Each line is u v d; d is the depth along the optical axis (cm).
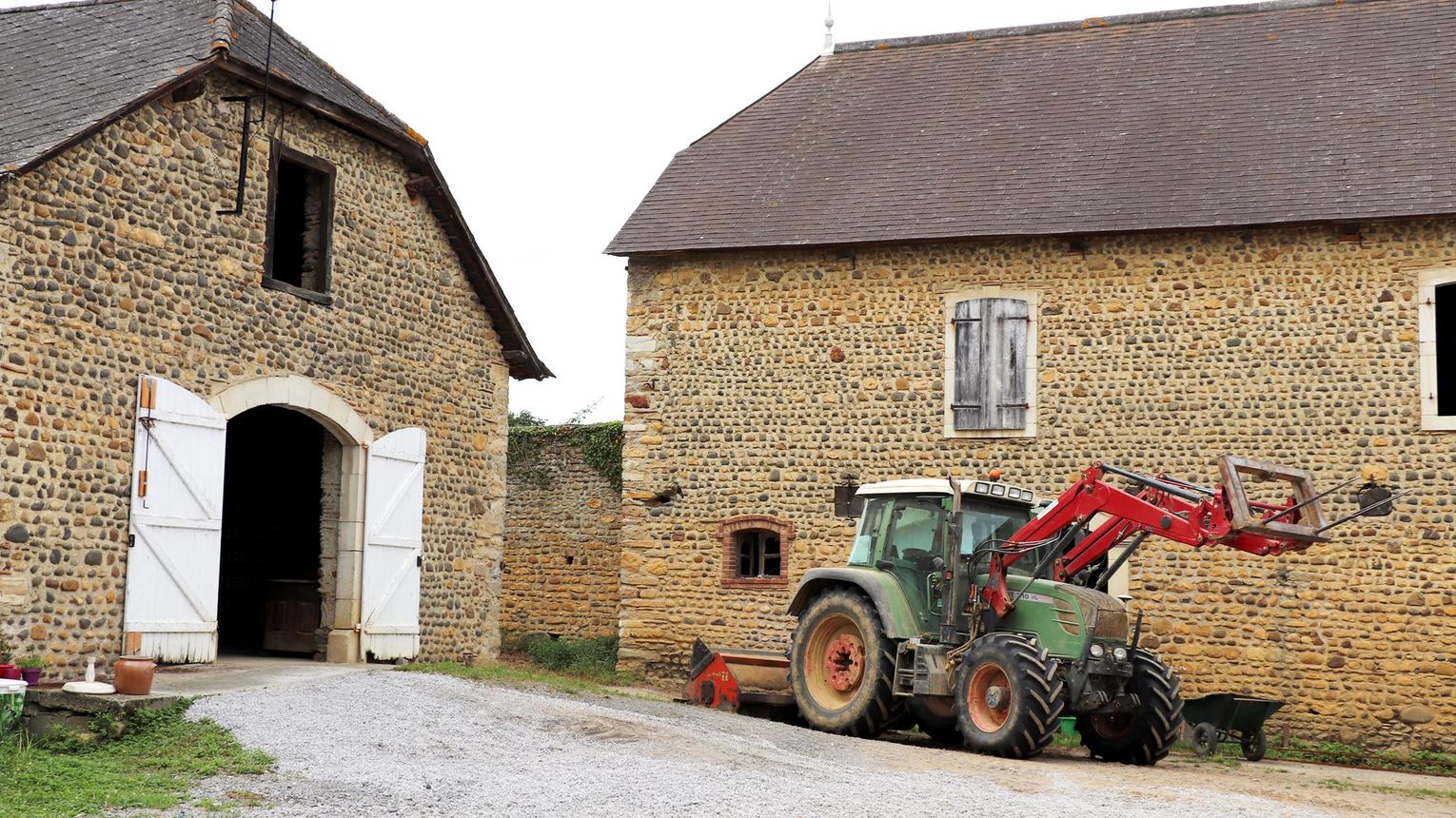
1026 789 849
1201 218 1407
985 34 1809
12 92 1100
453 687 1041
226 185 1159
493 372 1488
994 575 1095
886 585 1136
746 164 1703
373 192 1317
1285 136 1486
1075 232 1441
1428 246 1355
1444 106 1455
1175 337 1429
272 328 1192
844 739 1051
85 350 1023
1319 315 1384
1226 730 1213
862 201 1576
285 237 1411
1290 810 835
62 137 996
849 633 1168
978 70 1752
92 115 1031
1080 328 1461
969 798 793
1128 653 1060
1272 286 1403
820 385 1547
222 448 1138
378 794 718
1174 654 1395
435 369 1395
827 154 1678
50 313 997
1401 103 1480
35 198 988
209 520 1125
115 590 1043
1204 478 1403
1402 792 1012
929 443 1501
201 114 1137
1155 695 1062
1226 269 1420
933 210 1527
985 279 1497
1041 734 1000
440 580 1388
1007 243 1493
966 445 1488
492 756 830
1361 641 1340
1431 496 1331
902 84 1772
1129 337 1444
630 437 1611
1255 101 1552
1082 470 1442
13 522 966
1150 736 1063
